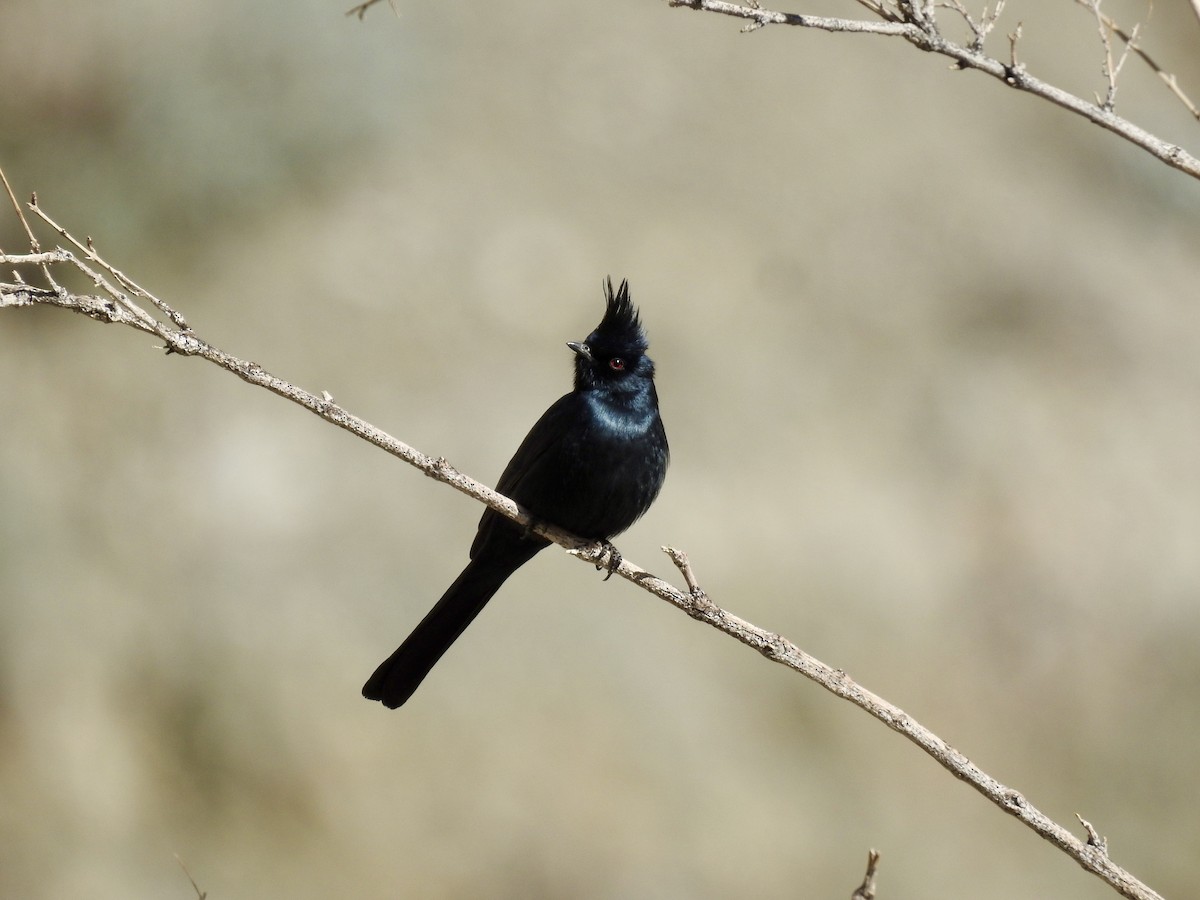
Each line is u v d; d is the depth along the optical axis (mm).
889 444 16938
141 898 13000
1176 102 21281
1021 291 18656
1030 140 20375
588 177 18062
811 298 17812
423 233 17141
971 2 20766
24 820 13133
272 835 13500
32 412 15234
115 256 16094
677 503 15641
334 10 18188
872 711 5324
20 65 16656
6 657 13766
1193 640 16500
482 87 18578
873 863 4527
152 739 13805
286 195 17125
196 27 17484
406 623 14586
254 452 15344
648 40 19672
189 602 14430
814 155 19094
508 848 13672
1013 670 16000
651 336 16781
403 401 15773
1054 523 16828
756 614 15180
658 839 13969
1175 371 18656
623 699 14492
